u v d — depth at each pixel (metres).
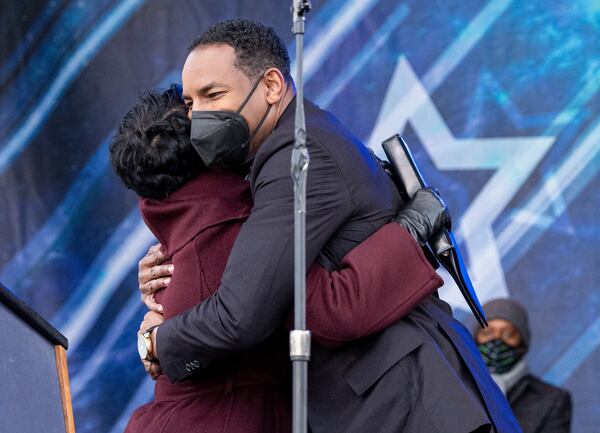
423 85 6.73
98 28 7.06
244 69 3.35
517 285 6.55
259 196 3.23
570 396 6.10
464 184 6.65
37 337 2.95
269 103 3.39
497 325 6.07
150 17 7.05
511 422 3.37
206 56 3.35
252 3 6.95
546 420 5.96
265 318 3.15
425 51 6.73
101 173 6.99
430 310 3.48
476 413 3.19
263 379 3.41
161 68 7.02
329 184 3.26
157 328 3.31
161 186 3.43
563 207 6.55
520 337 6.07
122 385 6.81
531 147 6.59
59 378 2.98
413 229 3.37
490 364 6.04
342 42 6.81
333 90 6.79
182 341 3.23
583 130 6.55
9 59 7.05
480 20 6.69
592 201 6.53
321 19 6.82
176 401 3.42
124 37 7.05
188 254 3.36
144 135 3.40
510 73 6.64
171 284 3.39
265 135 3.40
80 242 6.95
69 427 2.95
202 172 3.47
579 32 6.59
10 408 2.75
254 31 3.42
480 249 6.60
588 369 6.46
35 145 7.02
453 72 6.70
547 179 6.57
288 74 3.47
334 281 3.23
